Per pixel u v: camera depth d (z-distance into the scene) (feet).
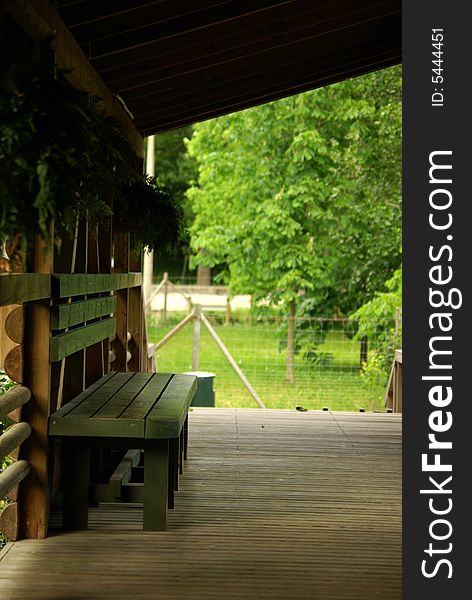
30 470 14.87
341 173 55.72
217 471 20.38
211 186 60.03
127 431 14.97
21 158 11.04
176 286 93.04
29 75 11.39
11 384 16.17
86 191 12.78
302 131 53.57
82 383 18.12
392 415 28.91
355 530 15.96
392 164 55.36
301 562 14.12
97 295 20.95
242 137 55.26
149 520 15.58
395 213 54.80
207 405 33.32
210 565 13.87
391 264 55.57
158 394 17.71
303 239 55.42
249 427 26.14
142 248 22.13
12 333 14.61
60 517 16.22
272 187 54.75
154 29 18.70
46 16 13.34
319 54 23.56
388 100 54.65
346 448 23.32
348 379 55.11
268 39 21.71
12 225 11.38
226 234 56.29
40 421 14.85
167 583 13.04
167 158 108.78
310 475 20.17
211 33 20.29
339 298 57.52
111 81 21.12
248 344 69.21
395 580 13.46
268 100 26.84
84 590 12.69
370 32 23.54
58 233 12.68
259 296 57.62
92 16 16.97
